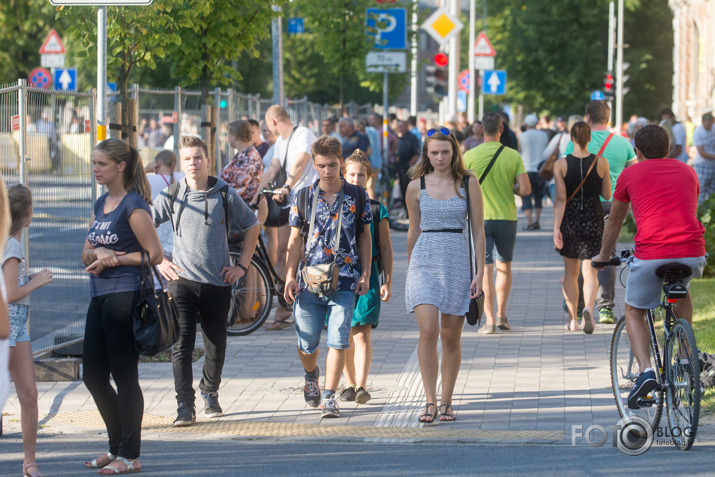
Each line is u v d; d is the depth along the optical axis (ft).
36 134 94.63
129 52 108.68
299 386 87.35
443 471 63.21
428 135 74.84
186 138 76.43
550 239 201.26
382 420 76.74
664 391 69.05
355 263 77.05
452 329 75.92
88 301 108.78
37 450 69.51
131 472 63.57
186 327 76.28
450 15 161.99
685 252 69.36
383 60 225.97
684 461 64.28
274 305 128.77
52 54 262.26
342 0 237.25
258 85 383.65
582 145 105.19
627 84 531.50
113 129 107.65
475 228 74.74
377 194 243.60
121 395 63.52
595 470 62.69
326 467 64.54
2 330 42.37
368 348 81.87
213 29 124.06
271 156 121.29
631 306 71.77
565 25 512.22
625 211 73.20
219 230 76.43
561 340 104.99
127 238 63.21
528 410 78.33
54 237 99.35
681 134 193.26
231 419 77.66
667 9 529.45
